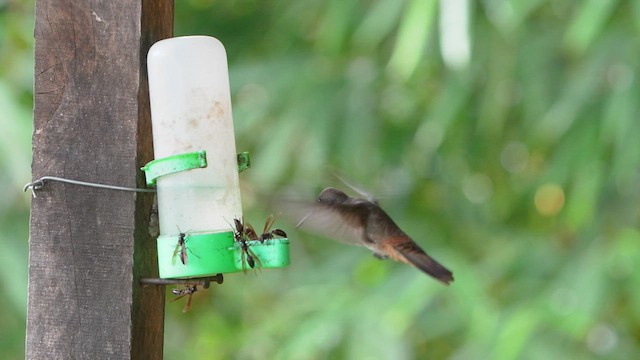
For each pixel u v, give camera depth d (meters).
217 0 12.73
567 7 11.01
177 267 6.09
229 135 6.51
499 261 10.70
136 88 6.23
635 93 10.02
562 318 9.49
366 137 11.16
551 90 10.79
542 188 11.72
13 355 10.27
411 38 9.09
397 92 11.47
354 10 10.97
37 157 6.25
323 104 11.13
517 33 10.82
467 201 12.41
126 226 6.17
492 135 11.87
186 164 6.06
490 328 9.66
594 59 10.31
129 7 6.26
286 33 12.05
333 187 7.16
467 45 8.82
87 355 6.14
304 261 11.94
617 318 10.56
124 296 6.14
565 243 11.20
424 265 7.21
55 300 6.18
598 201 10.92
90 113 6.24
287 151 10.80
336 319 9.94
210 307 12.54
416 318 10.35
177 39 6.39
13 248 9.52
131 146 6.21
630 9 10.25
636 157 9.89
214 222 6.30
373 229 7.20
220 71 6.52
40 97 6.25
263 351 10.95
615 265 9.90
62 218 6.20
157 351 6.51
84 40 6.25
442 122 10.61
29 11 10.28
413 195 12.27
